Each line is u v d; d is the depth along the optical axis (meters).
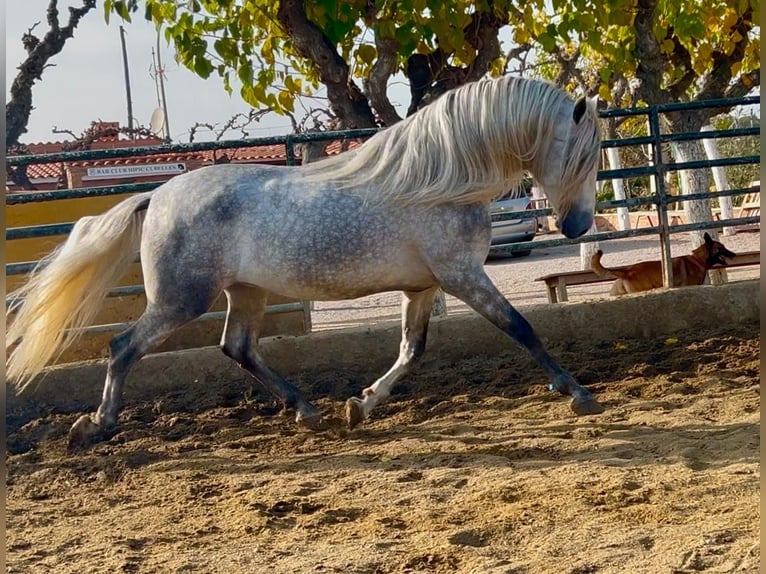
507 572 3.36
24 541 4.09
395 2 7.80
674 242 21.02
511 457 4.99
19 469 5.30
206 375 7.10
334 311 14.33
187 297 5.34
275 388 5.84
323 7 7.48
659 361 6.96
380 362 7.36
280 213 5.25
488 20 8.52
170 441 5.84
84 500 4.76
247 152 24.66
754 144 21.84
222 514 4.39
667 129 11.17
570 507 4.06
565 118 5.20
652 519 3.86
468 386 6.68
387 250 5.23
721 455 4.68
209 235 5.29
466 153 5.15
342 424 5.86
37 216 7.91
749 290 7.89
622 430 5.31
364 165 5.30
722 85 10.66
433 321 7.45
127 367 5.49
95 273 5.51
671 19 9.77
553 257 20.59
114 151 7.09
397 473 4.81
